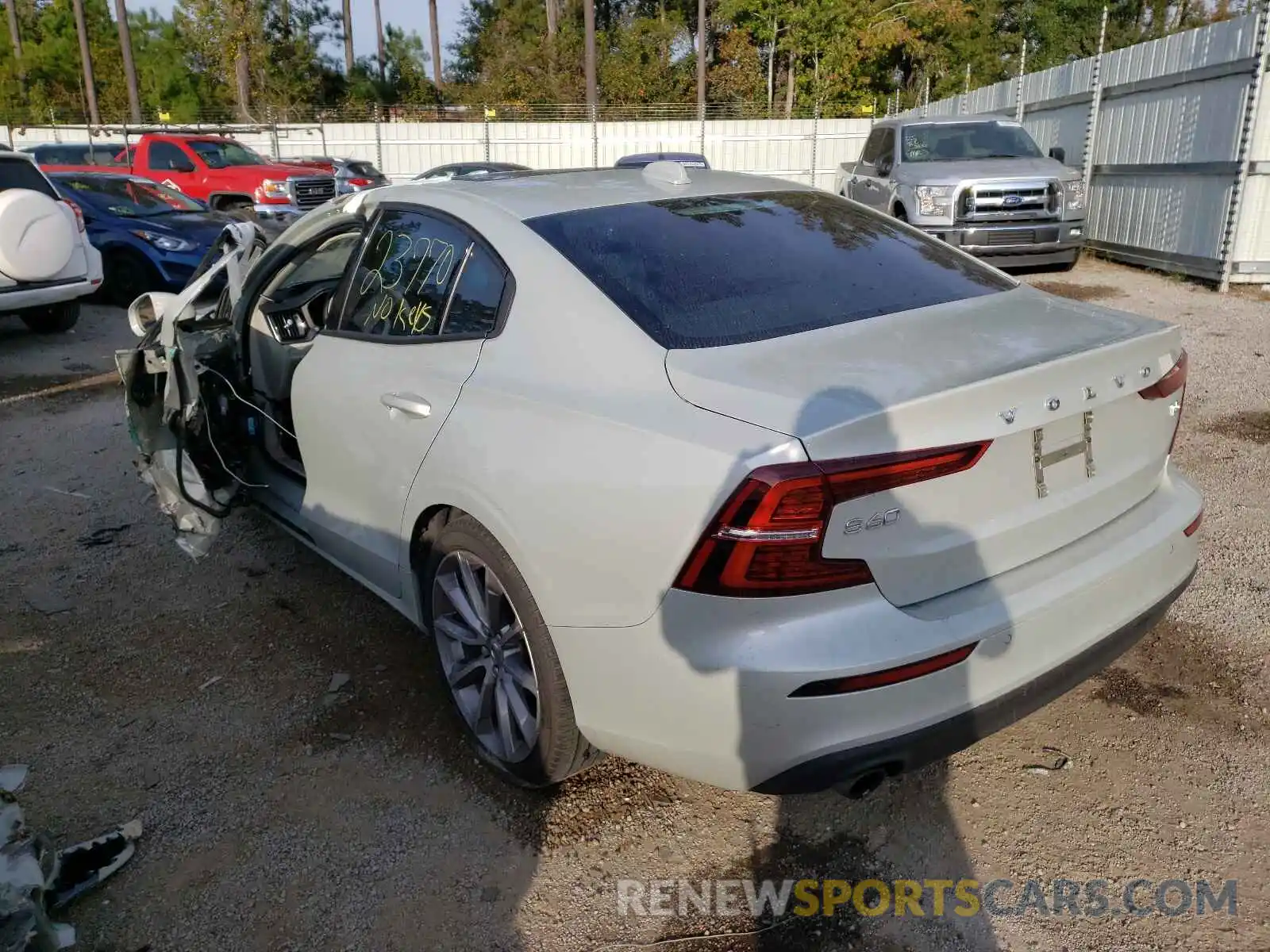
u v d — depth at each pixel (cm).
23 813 256
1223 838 268
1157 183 1191
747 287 282
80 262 931
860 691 214
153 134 1731
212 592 426
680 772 241
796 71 3716
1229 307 972
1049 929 241
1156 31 4038
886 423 212
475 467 271
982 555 234
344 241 459
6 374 841
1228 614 379
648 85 3991
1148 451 282
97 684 357
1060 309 296
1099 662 257
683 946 240
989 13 4125
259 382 423
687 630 223
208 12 3594
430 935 244
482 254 303
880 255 317
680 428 228
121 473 579
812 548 210
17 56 4022
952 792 289
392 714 335
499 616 287
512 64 4156
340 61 4375
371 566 339
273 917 250
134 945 243
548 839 276
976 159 1222
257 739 322
